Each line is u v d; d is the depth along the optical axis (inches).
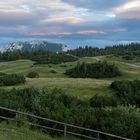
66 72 4872.0
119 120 1077.8
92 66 4655.5
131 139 998.4
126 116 1103.6
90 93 2287.2
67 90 2326.5
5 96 1182.3
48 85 2452.0
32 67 6264.8
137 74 4719.5
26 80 2696.9
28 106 1107.9
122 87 2263.8
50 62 7327.8
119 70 4753.9
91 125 1043.9
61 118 1034.1
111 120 1059.3
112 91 2322.8
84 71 4645.7
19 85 2448.3
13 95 1184.8
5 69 6712.6
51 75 4943.4
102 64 4685.0
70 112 1100.5
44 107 1098.1
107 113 1123.3
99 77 4480.8
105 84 2511.1
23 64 7357.3
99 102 1839.3
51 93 1290.6
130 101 2042.3
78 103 1409.9
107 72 4569.4
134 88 2253.9
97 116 1105.4
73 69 4808.1
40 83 2546.8
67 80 2738.7
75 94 2242.9
